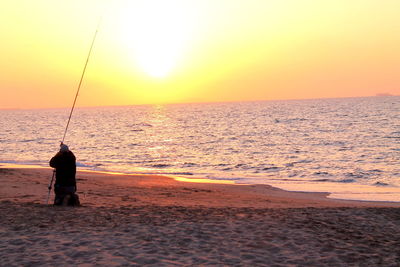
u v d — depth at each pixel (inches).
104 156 1507.1
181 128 3221.0
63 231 283.6
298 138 2097.7
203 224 317.7
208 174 1023.6
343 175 992.2
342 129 2561.5
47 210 363.9
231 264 220.2
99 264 213.2
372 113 4345.5
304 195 703.7
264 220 341.1
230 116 5152.6
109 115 7317.9
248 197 642.8
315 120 3604.8
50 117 6820.9
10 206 384.8
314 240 276.5
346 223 343.6
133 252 236.7
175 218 342.0
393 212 412.2
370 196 698.2
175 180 860.0
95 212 360.8
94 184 714.8
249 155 1478.8
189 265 216.2
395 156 1344.7
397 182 879.1
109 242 257.0
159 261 221.0
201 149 1718.8
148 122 4399.6
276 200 618.5
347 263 227.5
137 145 1941.4
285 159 1347.2
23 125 4146.2
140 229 294.7
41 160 1341.0
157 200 522.9
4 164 1179.3
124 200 496.1
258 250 249.0
